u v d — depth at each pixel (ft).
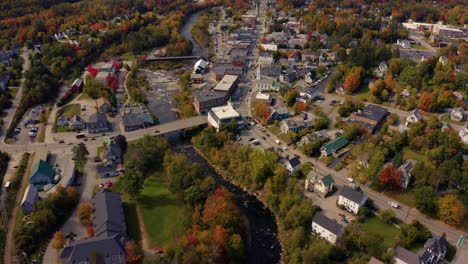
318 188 611.47
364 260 472.03
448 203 543.80
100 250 462.60
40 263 484.33
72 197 582.76
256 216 592.19
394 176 606.55
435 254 474.49
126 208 579.48
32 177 620.08
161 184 640.58
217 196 558.56
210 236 495.00
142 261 468.34
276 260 513.86
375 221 551.59
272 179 629.10
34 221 523.70
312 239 523.29
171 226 545.03
